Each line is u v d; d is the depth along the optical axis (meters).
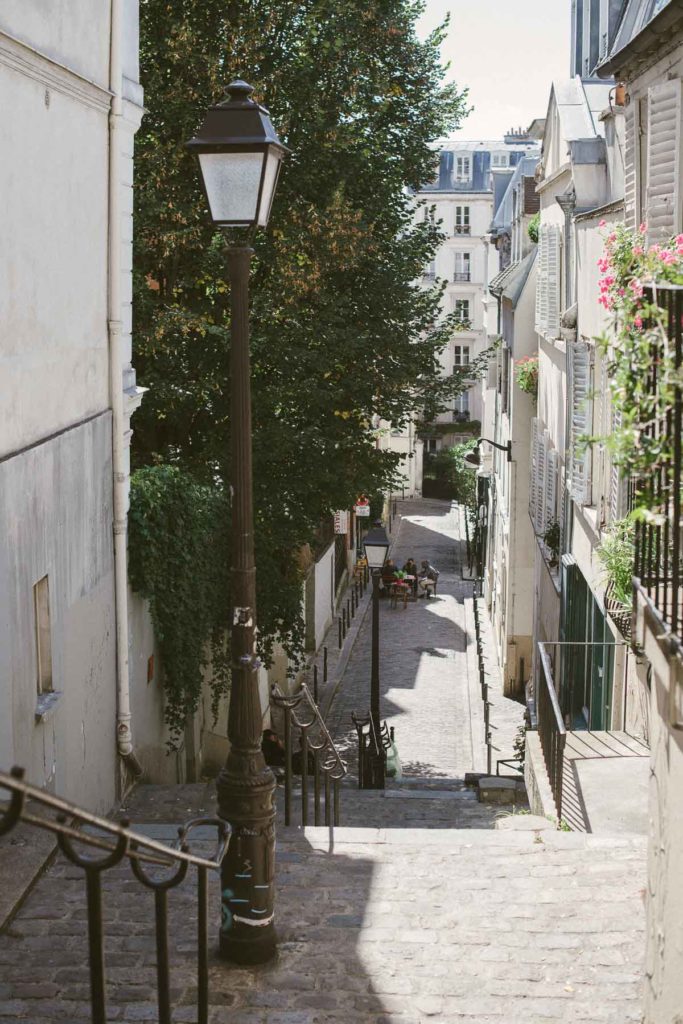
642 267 6.28
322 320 19.70
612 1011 6.38
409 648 35.03
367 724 20.22
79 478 10.57
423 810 14.22
